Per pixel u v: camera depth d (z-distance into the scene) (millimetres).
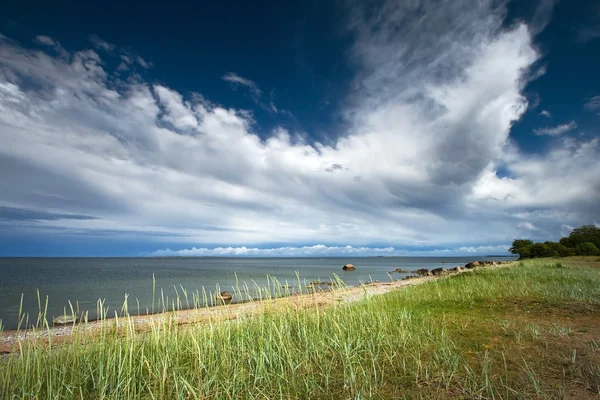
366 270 72438
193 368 5434
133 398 4484
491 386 4270
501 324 7793
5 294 26125
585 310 9250
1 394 4617
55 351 6105
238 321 8227
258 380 4961
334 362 5574
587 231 60344
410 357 5578
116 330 6051
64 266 97438
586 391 4129
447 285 16859
